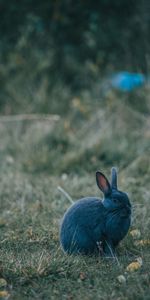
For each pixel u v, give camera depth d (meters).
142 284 7.55
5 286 7.69
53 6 21.77
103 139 15.30
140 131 16.17
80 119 18.03
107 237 8.63
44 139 15.77
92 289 7.57
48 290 7.58
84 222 8.71
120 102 18.03
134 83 19.23
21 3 21.80
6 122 17.47
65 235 8.84
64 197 11.81
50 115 18.23
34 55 20.64
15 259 8.45
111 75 20.39
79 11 21.80
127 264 8.41
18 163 14.87
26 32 20.56
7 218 10.80
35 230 9.91
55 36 21.66
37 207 11.30
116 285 7.61
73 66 21.12
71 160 14.48
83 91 20.11
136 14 21.41
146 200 11.40
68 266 8.15
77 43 21.83
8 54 20.95
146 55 19.58
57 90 19.78
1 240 9.62
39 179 13.50
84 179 13.10
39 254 8.65
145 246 9.13
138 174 13.63
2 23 21.75
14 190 12.52
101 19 21.75
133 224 9.86
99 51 21.56
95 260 8.56
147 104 18.33
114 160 14.68
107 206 8.57
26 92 19.50
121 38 21.45
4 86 19.83
